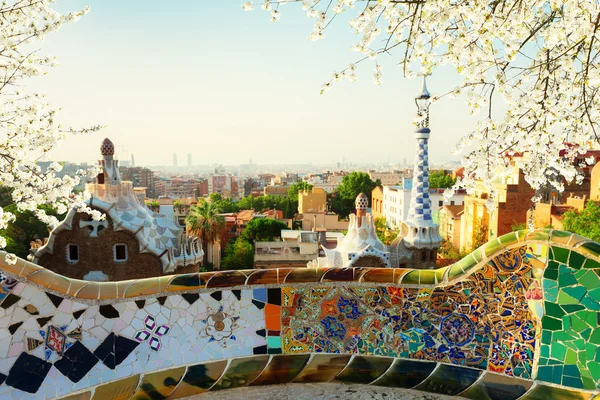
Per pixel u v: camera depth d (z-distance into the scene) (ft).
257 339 14.89
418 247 59.00
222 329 14.79
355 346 14.98
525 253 13.79
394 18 15.30
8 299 12.98
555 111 14.99
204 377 13.85
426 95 55.57
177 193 586.86
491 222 115.75
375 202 243.81
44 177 18.03
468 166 17.16
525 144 16.39
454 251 131.44
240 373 14.11
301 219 235.61
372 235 58.44
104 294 14.06
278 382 14.21
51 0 18.65
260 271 15.33
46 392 12.70
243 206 312.09
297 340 15.01
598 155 110.83
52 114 18.11
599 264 12.86
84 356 13.43
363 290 15.24
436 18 14.17
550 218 96.37
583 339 12.96
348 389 14.05
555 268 13.41
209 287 14.97
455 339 14.51
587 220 81.30
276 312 15.15
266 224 168.35
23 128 17.39
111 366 13.58
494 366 13.96
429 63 15.47
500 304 14.12
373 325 15.08
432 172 289.33
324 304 15.23
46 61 19.27
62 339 13.34
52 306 13.43
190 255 62.90
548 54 14.93
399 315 15.02
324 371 14.37
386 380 14.14
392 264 59.06
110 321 13.96
